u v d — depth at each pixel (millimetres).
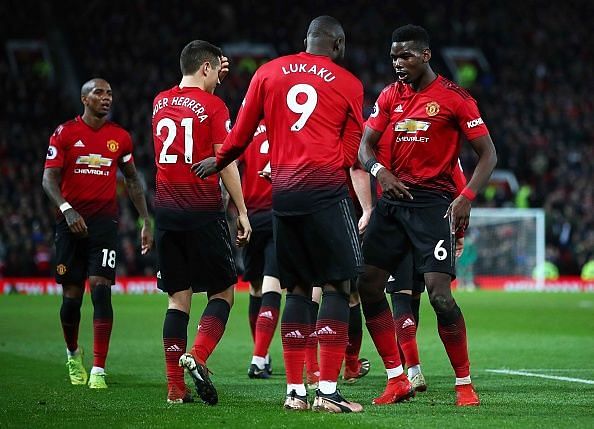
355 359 32094
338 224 22984
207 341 25406
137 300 85250
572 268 117000
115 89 126375
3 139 112375
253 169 34188
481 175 24828
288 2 154375
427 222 25344
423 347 44875
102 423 21656
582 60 156375
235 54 148125
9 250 97062
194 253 25750
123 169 32688
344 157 23359
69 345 31312
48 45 143750
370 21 155000
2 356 40344
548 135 137250
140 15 143750
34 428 21062
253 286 35969
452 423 21266
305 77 23172
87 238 31234
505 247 115188
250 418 22062
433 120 25391
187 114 25719
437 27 160625
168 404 25078
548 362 38156
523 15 164000
